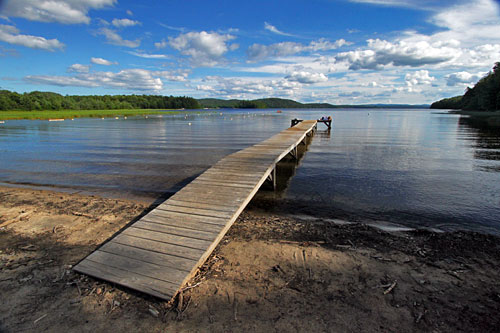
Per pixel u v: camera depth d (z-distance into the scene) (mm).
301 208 6383
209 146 16297
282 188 8023
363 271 3609
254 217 5793
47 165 10914
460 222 5480
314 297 3080
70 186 8031
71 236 4645
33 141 18641
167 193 7426
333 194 7414
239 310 2861
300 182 8664
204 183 6191
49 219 5391
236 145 16719
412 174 9430
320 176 9367
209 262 3820
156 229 4254
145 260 3553
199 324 2668
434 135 21562
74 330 2607
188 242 3879
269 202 6828
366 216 5844
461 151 14008
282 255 4035
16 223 5191
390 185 8164
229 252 4133
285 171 10180
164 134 23500
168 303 2951
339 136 21641
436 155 12984
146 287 3096
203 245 3799
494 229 5141
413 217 5770
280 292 3166
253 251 4164
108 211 5879
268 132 25391
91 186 8023
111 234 4727
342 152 14211
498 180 8547
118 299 3012
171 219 4543
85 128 29688
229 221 4445
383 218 5723
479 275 3521
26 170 10016
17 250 4156
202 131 26438
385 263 3811
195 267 3422
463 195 7172
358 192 7539
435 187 7895
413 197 7062
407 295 3121
